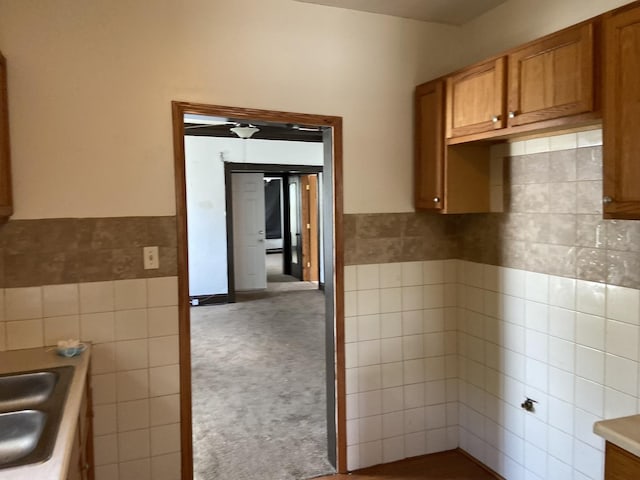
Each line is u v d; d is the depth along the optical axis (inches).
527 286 102.1
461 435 124.3
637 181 64.8
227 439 128.3
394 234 117.0
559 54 78.3
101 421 93.2
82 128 90.1
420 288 120.2
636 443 58.6
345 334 112.7
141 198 94.3
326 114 109.0
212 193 292.0
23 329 87.7
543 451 98.8
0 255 85.9
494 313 111.7
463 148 107.9
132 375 94.9
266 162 304.8
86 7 89.5
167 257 96.3
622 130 66.7
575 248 90.9
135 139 93.6
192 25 96.9
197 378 173.9
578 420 90.8
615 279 83.4
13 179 86.0
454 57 120.7
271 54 103.3
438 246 121.6
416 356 120.3
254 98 102.4
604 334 85.5
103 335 92.7
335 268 111.6
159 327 96.2
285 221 413.4
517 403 105.4
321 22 107.6
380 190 115.1
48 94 87.7
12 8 85.1
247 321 254.7
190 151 286.4
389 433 118.0
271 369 183.3
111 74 91.6
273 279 388.8
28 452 49.9
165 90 95.3
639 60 64.2
